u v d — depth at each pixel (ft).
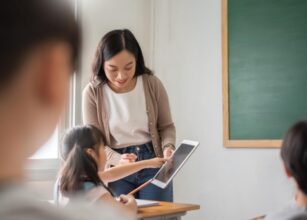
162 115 8.24
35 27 1.16
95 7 11.18
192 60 11.64
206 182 11.12
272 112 9.96
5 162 1.17
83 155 5.83
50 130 1.21
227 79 10.76
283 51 9.83
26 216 1.16
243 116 10.46
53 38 1.19
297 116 9.55
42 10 1.17
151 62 12.35
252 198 10.25
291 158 4.29
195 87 11.54
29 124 1.18
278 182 9.76
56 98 1.21
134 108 7.95
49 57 1.19
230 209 10.64
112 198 5.47
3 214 1.14
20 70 1.15
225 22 10.84
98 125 7.98
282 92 9.82
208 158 11.12
